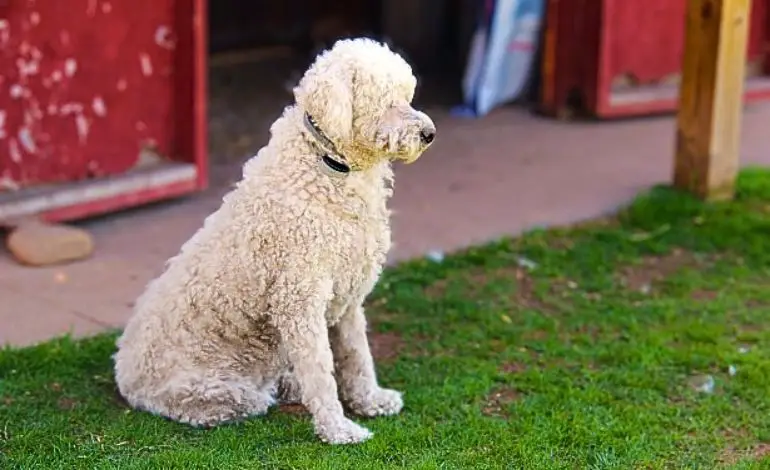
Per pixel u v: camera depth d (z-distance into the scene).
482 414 5.36
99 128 8.42
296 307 4.79
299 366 4.88
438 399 5.46
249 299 4.91
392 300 6.86
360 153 4.65
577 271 7.52
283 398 5.36
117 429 4.98
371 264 4.93
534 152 10.80
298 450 4.81
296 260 4.75
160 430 4.98
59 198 8.01
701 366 5.96
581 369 5.92
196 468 4.65
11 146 7.93
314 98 4.51
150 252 7.74
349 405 5.29
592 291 7.21
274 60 14.80
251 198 4.86
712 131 8.94
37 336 6.21
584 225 8.59
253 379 5.14
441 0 14.59
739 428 5.29
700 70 8.93
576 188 9.62
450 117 12.12
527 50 12.48
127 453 4.81
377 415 5.27
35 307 6.66
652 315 6.75
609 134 11.62
